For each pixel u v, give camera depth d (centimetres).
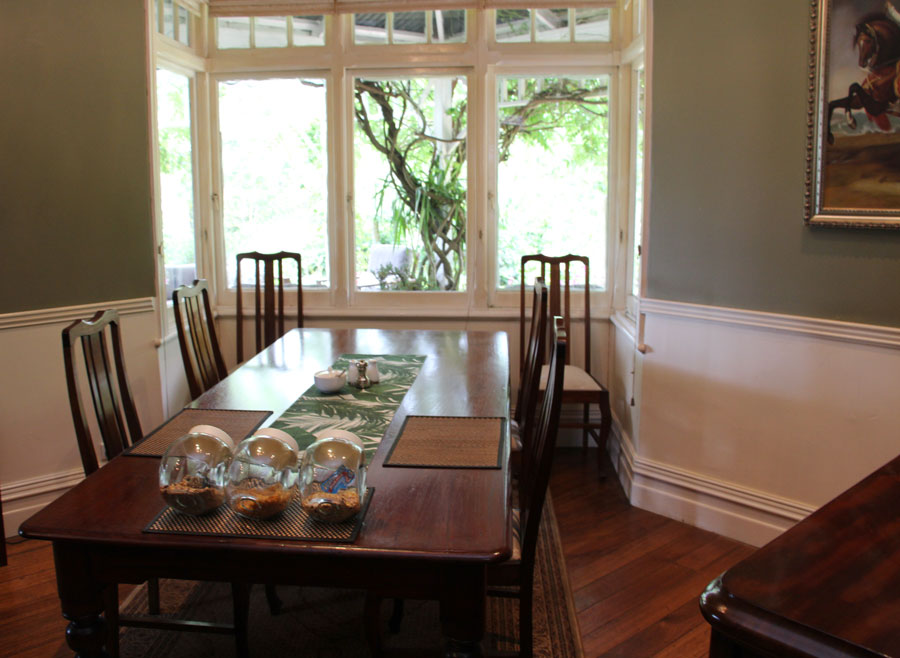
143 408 337
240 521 142
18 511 288
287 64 391
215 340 308
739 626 75
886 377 241
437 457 175
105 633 149
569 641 223
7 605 240
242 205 410
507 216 398
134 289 328
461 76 389
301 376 255
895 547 88
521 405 303
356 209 405
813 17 244
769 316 268
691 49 284
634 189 375
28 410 290
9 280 282
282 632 228
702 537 291
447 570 137
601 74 384
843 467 255
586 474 362
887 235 236
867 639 70
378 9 379
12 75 278
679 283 300
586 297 376
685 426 304
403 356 284
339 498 139
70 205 300
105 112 310
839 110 240
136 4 318
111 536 137
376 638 173
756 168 269
